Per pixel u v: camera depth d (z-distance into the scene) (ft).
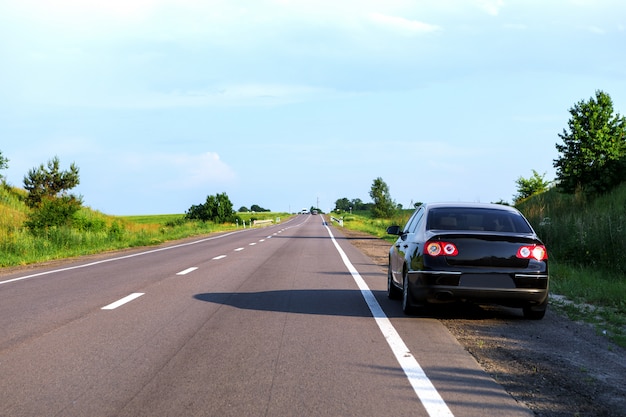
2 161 163.32
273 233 162.20
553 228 66.39
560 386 18.02
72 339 23.95
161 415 14.88
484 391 17.24
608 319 29.96
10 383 17.67
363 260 67.31
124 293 38.32
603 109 120.57
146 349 22.20
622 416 15.34
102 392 16.78
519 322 29.35
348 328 26.76
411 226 34.83
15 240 84.74
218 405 15.67
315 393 16.80
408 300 29.86
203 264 61.52
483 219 30.89
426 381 18.17
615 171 114.11
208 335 24.88
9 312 30.86
